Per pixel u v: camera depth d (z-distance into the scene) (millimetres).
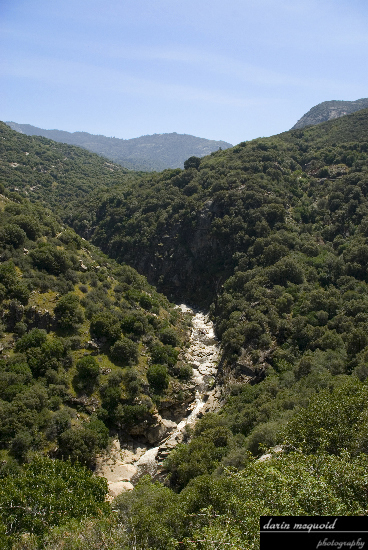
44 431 43031
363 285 65875
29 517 27656
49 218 76500
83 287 62625
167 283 103062
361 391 31562
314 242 82062
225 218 95062
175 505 28750
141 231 110188
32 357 48188
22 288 52812
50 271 61281
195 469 37438
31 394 43812
